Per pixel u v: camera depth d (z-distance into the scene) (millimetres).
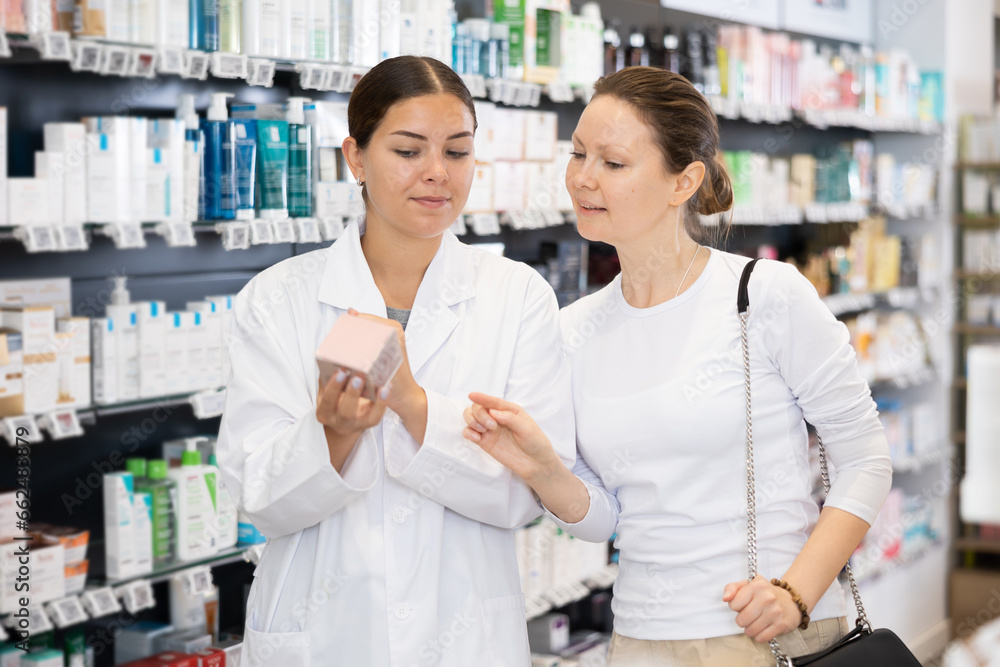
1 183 2055
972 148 5195
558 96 3111
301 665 1376
